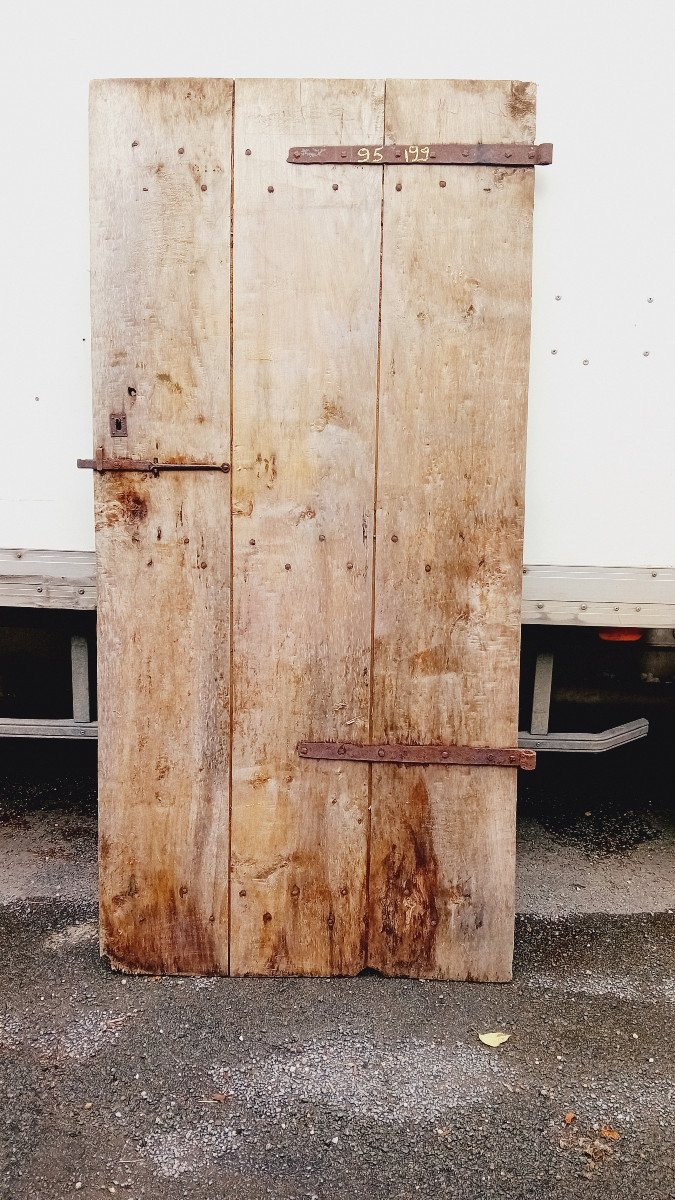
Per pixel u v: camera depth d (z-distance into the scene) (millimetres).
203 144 2188
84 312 2463
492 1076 1998
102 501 2281
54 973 2367
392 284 2203
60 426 2521
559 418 2441
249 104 2174
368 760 2309
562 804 3492
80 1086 1952
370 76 2312
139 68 2350
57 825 3232
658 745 3895
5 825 3230
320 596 2283
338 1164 1764
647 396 2430
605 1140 1827
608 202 2348
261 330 2221
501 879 2342
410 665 2297
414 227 2188
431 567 2271
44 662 3018
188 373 2240
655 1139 1832
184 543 2283
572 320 2398
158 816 2348
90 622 2748
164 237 2211
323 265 2203
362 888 2355
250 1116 1875
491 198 2176
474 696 2301
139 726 2334
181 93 2180
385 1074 1998
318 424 2240
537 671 2730
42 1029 2139
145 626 2309
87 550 2572
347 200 2186
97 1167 1754
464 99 2160
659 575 2498
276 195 2191
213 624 2299
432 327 2209
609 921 2670
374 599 2283
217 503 2270
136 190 2203
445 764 2312
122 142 2195
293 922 2367
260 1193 1700
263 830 2344
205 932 2371
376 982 2359
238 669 2307
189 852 2354
